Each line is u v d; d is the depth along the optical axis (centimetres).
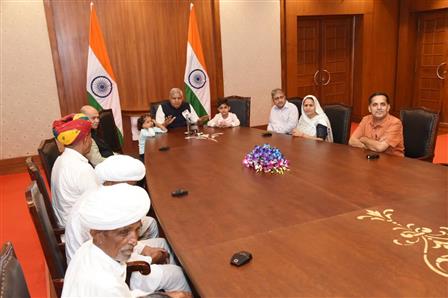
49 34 529
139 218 113
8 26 510
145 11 573
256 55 666
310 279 120
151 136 386
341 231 150
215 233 158
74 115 228
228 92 656
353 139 320
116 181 176
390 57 786
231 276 126
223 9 623
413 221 155
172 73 605
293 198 189
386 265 125
